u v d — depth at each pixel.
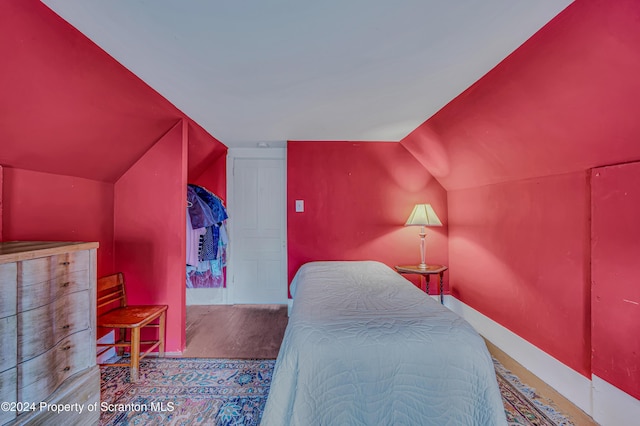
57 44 1.21
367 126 2.61
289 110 2.22
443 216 3.20
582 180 1.59
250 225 3.53
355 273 2.48
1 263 1.08
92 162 1.92
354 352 1.24
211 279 3.51
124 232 2.28
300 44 1.35
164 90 1.85
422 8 1.11
